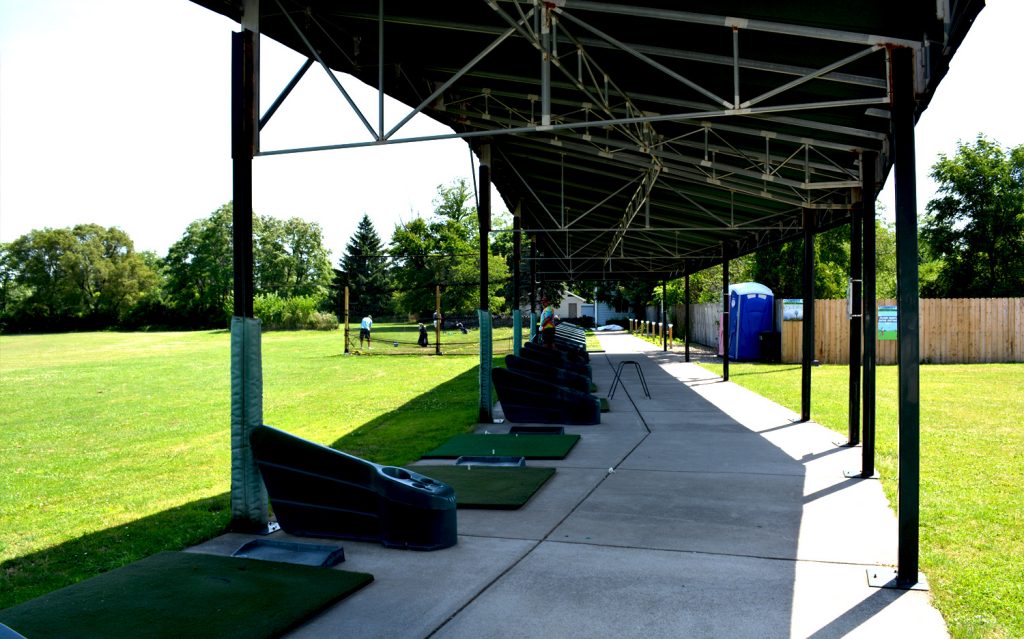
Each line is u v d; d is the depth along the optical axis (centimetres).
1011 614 322
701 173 881
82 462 764
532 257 1842
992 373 1609
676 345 2895
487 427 909
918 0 349
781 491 560
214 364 2352
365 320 2825
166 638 288
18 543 461
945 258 3359
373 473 433
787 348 1955
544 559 402
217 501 563
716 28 462
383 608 333
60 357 2909
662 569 384
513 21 475
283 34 566
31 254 7725
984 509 499
